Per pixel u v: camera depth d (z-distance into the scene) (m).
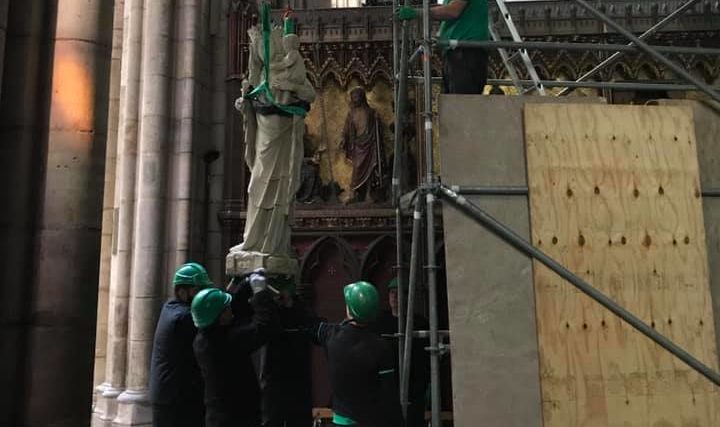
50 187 4.28
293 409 5.18
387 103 9.94
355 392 3.80
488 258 3.72
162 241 8.77
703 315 3.75
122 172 8.93
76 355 4.22
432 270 3.75
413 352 5.56
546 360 3.63
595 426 3.57
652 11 9.48
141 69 9.16
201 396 4.94
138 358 8.31
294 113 7.41
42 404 4.08
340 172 9.83
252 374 4.30
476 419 3.55
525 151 3.89
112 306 8.75
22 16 4.31
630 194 3.86
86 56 4.46
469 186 3.82
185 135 9.06
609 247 3.78
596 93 9.54
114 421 8.09
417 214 4.25
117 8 9.98
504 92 9.59
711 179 4.07
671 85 4.63
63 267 4.23
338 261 9.62
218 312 4.17
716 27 9.37
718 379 3.45
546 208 3.80
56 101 4.35
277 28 7.60
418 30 8.85
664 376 3.65
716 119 4.17
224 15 10.15
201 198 9.45
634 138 3.93
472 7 4.73
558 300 3.70
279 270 7.07
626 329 3.69
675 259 3.80
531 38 9.62
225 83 9.97
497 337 3.64
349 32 9.96
